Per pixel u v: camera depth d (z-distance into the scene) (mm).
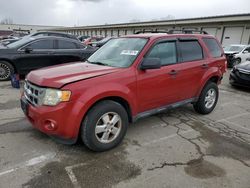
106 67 3648
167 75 4020
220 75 5281
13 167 2941
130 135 4004
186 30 5078
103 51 4422
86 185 2689
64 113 2941
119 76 3387
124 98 3424
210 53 5074
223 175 2971
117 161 3184
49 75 3242
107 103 3271
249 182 2854
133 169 3021
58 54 8117
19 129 4004
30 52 7676
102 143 3336
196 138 4008
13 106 5215
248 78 7797
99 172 2932
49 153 3299
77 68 3617
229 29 23797
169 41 4191
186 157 3365
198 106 5059
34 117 3111
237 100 6723
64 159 3176
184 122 4715
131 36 4332
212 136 4121
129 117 3709
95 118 3160
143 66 3574
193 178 2885
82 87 3021
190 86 4574
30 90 3295
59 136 3094
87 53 8672
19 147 3414
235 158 3396
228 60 14781
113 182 2756
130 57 3764
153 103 3951
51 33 13711
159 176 2896
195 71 4590
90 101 3035
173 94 4262
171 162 3217
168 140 3877
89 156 3271
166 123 4613
